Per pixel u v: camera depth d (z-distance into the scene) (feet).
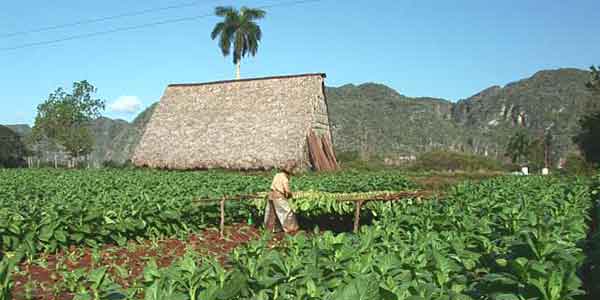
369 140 523.29
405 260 15.71
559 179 72.28
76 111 249.75
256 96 145.69
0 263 16.99
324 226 50.93
